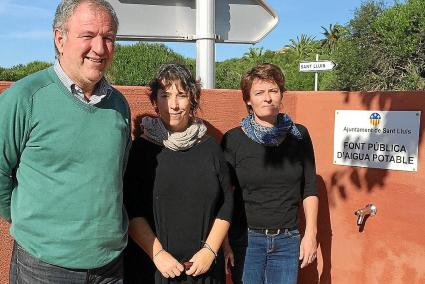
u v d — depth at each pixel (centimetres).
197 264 226
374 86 2294
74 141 187
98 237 193
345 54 2395
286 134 288
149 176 229
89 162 190
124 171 219
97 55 188
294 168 286
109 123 197
